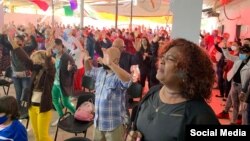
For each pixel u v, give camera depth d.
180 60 1.23
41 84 3.32
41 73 3.33
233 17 11.83
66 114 3.96
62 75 4.45
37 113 3.39
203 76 1.24
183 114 1.22
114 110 2.75
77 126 3.55
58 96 4.55
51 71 3.34
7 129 2.33
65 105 4.56
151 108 1.35
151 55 6.57
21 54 3.42
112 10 15.06
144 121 1.34
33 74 3.41
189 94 1.24
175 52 1.25
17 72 5.00
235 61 5.43
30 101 3.41
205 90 1.25
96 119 2.82
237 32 11.04
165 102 1.30
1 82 6.18
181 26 2.51
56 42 4.46
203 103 1.24
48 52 3.38
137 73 6.66
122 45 5.07
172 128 1.22
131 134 1.37
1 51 7.73
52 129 4.54
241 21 10.63
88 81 5.03
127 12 14.44
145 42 6.81
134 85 4.58
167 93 1.31
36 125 3.46
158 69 1.31
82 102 3.73
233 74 5.13
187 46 1.26
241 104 4.89
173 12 2.53
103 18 17.31
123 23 19.00
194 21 2.50
